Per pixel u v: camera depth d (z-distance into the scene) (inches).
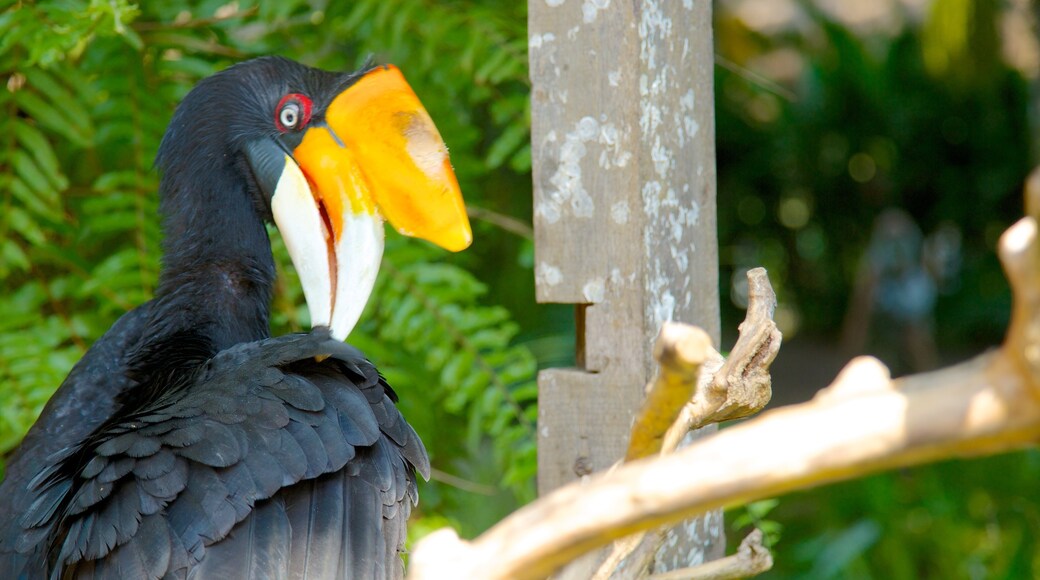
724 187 513.3
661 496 64.9
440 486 263.3
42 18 195.2
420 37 243.9
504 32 237.3
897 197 526.0
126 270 226.7
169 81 233.9
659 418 81.4
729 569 129.5
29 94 214.8
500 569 68.9
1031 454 315.9
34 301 226.5
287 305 230.8
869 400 60.9
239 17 238.7
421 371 246.8
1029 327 56.3
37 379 207.9
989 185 516.1
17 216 215.6
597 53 154.9
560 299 160.1
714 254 170.2
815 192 522.0
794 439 61.9
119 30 177.0
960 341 547.8
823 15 491.5
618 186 155.7
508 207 296.0
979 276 535.8
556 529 67.7
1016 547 303.7
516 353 229.1
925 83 500.1
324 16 246.5
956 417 58.5
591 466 160.7
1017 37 508.7
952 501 313.7
